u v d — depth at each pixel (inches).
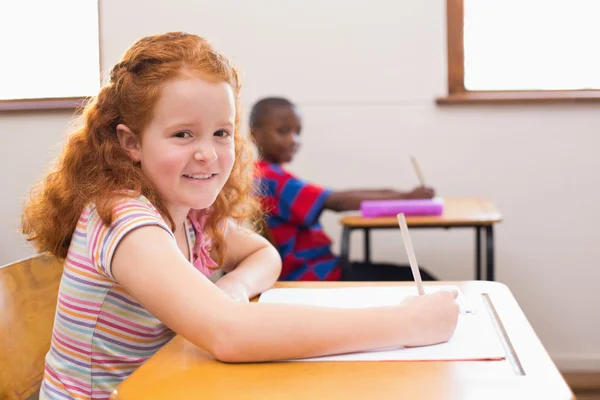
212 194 38.6
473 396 28.0
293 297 43.0
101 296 38.2
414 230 109.6
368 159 109.0
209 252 48.3
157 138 37.9
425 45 107.5
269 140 94.2
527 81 109.1
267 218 85.6
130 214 36.2
